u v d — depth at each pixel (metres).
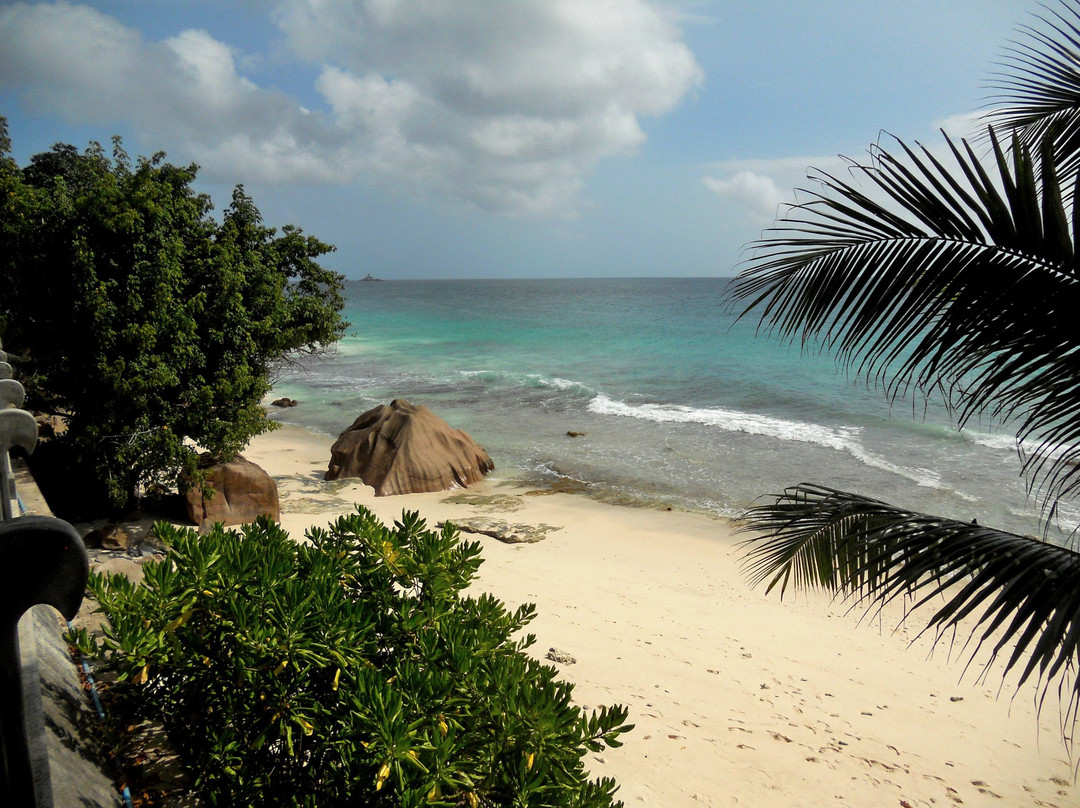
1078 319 3.64
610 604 12.33
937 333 3.96
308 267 19.53
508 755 3.38
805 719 8.93
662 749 7.54
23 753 1.22
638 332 68.56
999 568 4.01
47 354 13.16
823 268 4.18
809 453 24.23
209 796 3.65
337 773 3.32
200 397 14.07
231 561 3.88
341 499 19.06
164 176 15.04
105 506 14.70
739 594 13.52
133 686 3.89
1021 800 7.74
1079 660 3.54
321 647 3.55
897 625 12.52
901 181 3.91
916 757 8.38
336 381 40.72
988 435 25.86
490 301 141.38
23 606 1.14
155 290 13.16
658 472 22.36
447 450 21.42
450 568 4.63
